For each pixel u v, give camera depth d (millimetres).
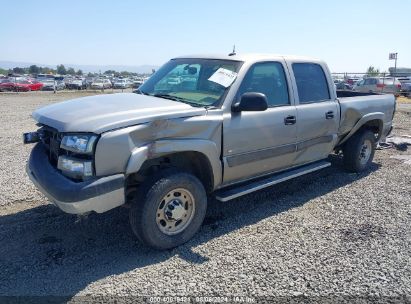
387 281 3465
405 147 8859
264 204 5305
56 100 26844
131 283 3400
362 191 5867
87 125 3537
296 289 3336
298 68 5355
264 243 4156
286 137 5020
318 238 4281
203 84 4652
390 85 26531
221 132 4262
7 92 39562
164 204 3912
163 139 3820
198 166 4355
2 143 9094
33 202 5203
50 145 4043
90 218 4746
